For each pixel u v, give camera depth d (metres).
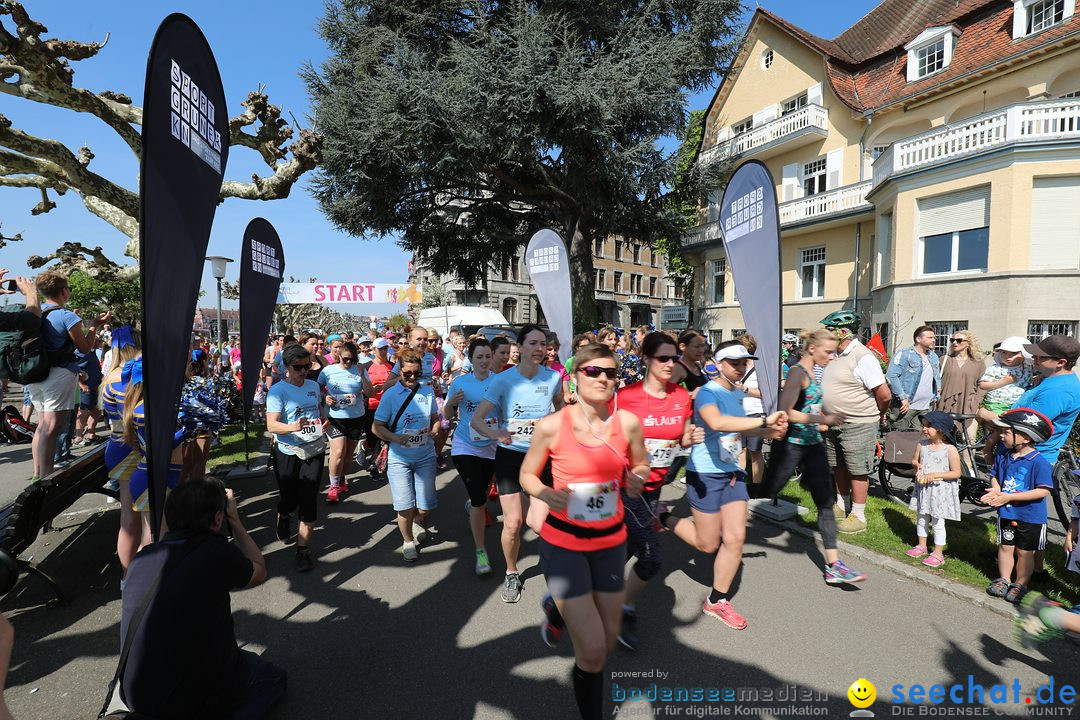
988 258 12.78
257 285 6.14
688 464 3.52
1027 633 2.53
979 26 16.42
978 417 5.11
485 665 3.04
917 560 4.25
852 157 18.98
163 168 2.53
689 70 18.69
